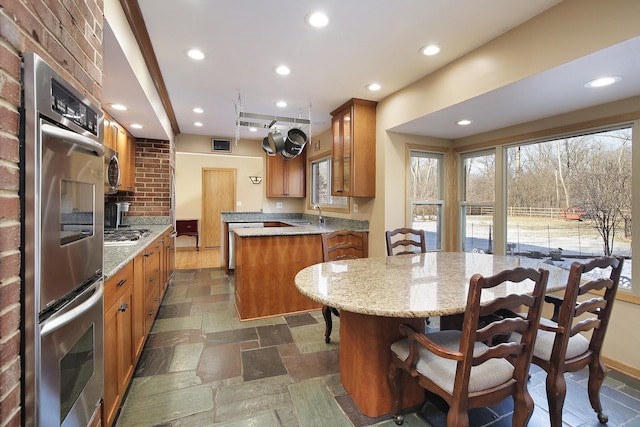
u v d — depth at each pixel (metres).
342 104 3.66
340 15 1.93
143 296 2.25
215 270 5.15
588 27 1.65
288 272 3.20
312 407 1.73
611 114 2.33
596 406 1.64
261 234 3.05
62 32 1.03
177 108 3.82
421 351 1.46
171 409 1.70
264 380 1.99
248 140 5.72
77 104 1.07
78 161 1.08
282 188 5.77
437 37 2.17
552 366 1.47
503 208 3.28
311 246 3.30
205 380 1.98
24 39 0.82
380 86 3.08
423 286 1.59
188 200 7.62
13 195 0.78
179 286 4.15
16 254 0.79
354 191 3.53
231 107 3.78
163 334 2.65
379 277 1.78
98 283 1.25
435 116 2.84
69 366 1.00
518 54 2.00
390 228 3.50
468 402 1.23
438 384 1.31
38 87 0.83
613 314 2.25
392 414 1.67
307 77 2.87
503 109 2.59
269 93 3.28
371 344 1.64
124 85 2.29
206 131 5.14
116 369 1.58
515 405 1.34
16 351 0.79
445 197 3.83
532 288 1.60
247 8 1.87
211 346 2.45
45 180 0.86
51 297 0.90
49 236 0.89
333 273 1.87
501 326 1.21
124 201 3.93
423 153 3.75
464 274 1.86
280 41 2.23
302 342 2.53
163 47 2.32
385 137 3.45
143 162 3.99
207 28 2.08
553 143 2.81
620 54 1.64
